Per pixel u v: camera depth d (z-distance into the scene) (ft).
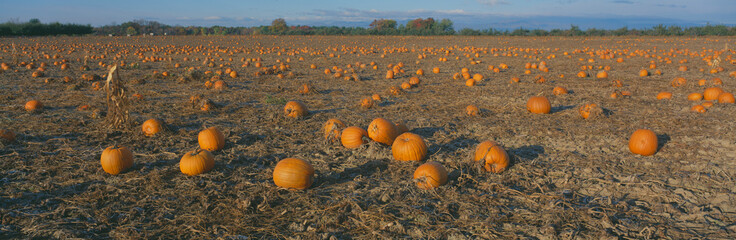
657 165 20.12
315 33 258.98
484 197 16.26
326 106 36.09
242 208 15.38
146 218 14.73
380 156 21.57
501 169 19.13
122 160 18.79
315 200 16.15
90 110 32.76
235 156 21.50
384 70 67.77
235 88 45.98
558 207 15.35
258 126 28.37
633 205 15.85
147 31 267.39
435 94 42.50
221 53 108.06
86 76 50.67
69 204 15.62
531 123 29.22
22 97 38.14
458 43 156.87
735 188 17.08
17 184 17.35
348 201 15.71
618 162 20.70
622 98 38.45
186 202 15.90
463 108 34.99
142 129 25.63
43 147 22.44
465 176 18.40
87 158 20.72
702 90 43.16
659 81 51.11
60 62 75.15
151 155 21.35
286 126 28.55
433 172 17.15
